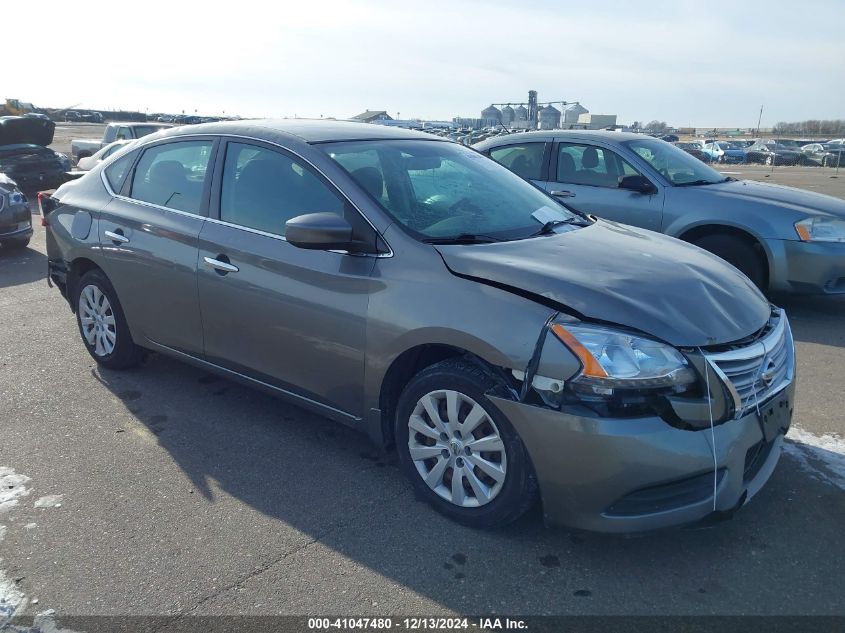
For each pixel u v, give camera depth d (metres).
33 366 4.99
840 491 3.41
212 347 4.01
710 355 2.72
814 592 2.70
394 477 3.54
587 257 3.20
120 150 4.79
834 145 40.59
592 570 2.83
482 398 2.89
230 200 3.90
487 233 3.46
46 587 2.71
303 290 3.45
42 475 3.54
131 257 4.31
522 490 2.86
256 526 3.12
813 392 4.64
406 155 3.93
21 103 25.75
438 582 2.75
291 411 4.31
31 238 10.12
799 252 6.06
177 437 3.96
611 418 2.62
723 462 2.69
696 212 6.43
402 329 3.09
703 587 2.73
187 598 2.66
